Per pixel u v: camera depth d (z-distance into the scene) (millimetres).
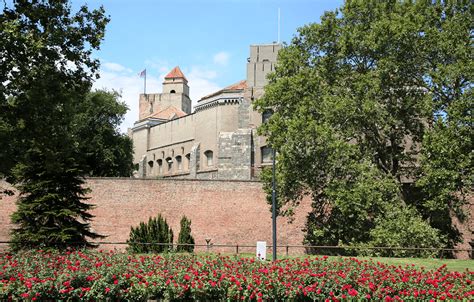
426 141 29125
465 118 27797
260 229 39969
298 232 39500
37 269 14867
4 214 38062
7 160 23500
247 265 16141
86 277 13680
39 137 24047
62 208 30141
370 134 34844
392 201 31047
